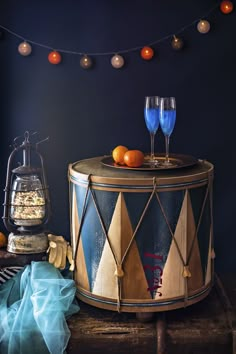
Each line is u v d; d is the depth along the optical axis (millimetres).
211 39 3014
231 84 3059
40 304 2465
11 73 3062
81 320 2521
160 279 2434
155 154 2883
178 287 2473
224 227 3156
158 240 2404
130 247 2406
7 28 3020
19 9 3008
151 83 3064
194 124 3096
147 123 2613
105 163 2619
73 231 2621
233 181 3137
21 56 3049
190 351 2439
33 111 3104
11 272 2730
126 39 3023
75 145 3135
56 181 3158
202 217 2516
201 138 3107
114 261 2430
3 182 3158
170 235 2408
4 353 2412
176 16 2996
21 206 2828
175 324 2488
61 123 3115
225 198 3150
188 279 2492
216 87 3061
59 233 3193
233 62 3037
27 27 3023
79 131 3121
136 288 2443
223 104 3076
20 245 2832
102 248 2455
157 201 2371
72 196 2605
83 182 2465
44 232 2953
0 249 2926
